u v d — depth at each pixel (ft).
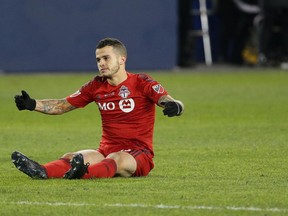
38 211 59.88
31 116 130.21
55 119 126.82
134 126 74.28
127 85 74.23
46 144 100.68
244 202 62.18
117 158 72.54
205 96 158.61
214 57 230.48
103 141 75.20
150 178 73.41
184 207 60.64
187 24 211.41
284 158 86.89
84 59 197.36
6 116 130.21
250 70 210.59
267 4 207.31
